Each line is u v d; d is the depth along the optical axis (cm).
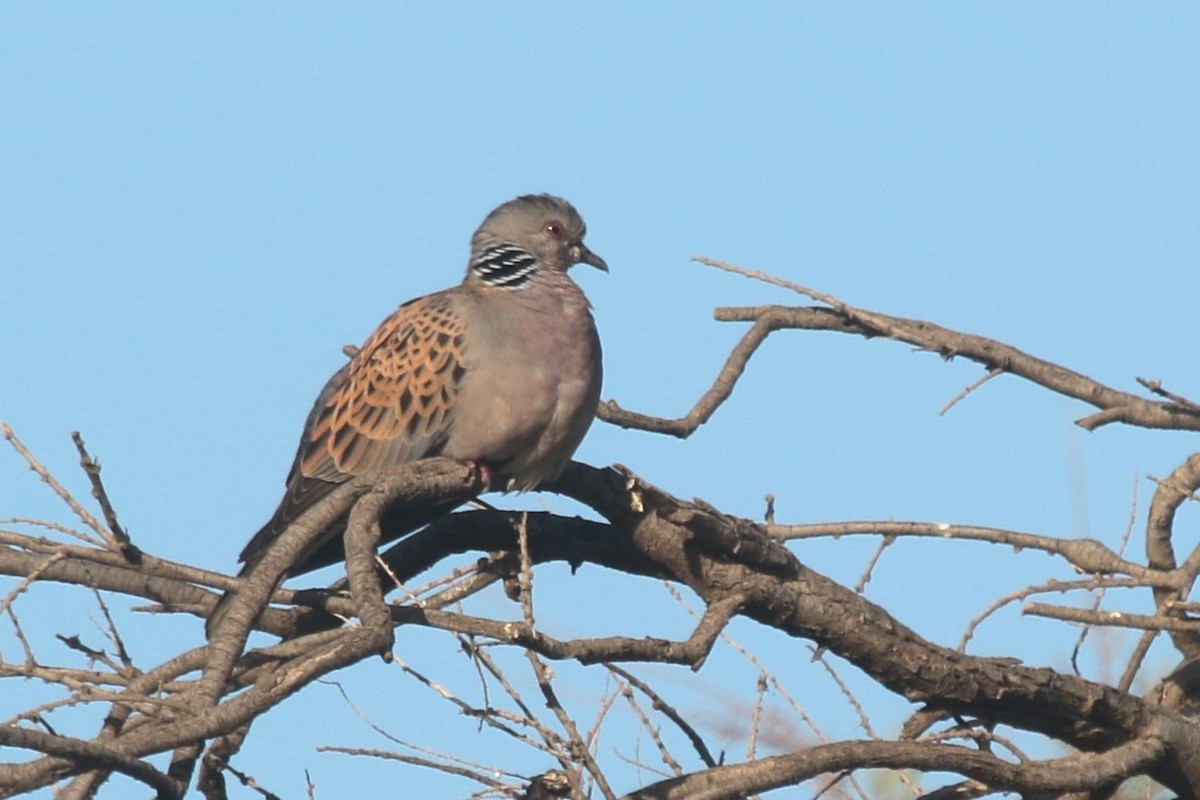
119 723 1005
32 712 832
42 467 925
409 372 1276
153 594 1127
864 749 1008
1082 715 1113
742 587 1092
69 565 1112
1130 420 1259
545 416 1245
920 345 1305
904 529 1188
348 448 1292
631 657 961
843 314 1304
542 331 1253
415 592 1064
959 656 1100
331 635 1001
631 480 1095
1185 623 1043
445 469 1150
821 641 1105
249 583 950
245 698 828
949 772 1027
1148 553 1298
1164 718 1114
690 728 1036
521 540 935
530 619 913
